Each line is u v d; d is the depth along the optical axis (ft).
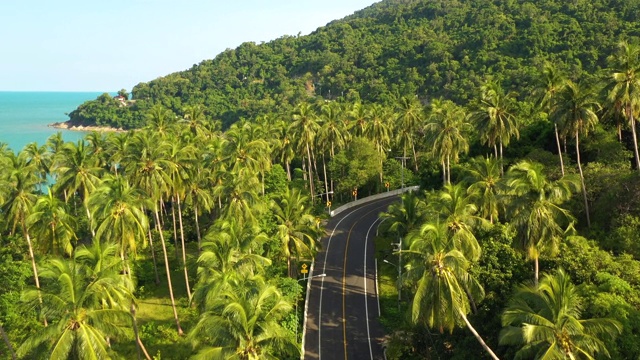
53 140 282.77
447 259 108.27
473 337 120.06
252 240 148.36
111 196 141.69
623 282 110.63
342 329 165.48
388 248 221.25
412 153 363.15
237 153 228.63
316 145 338.95
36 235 170.81
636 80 157.28
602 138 192.95
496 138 204.85
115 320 96.22
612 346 93.61
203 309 119.55
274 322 95.55
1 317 162.71
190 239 263.70
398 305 169.99
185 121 362.74
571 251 127.03
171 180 178.91
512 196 123.54
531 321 87.15
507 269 128.88
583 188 162.91
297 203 189.88
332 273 205.26
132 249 145.69
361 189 352.69
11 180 175.42
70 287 92.02
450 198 134.62
